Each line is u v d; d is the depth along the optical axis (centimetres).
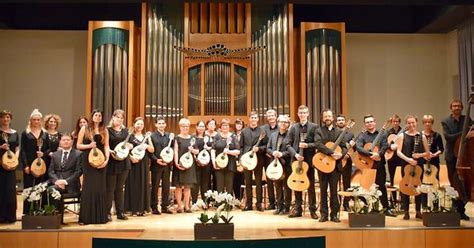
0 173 578
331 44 927
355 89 1015
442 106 1010
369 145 656
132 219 612
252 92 920
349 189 584
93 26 920
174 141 685
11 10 996
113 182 594
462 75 930
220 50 920
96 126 577
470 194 440
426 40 1020
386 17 1020
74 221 594
